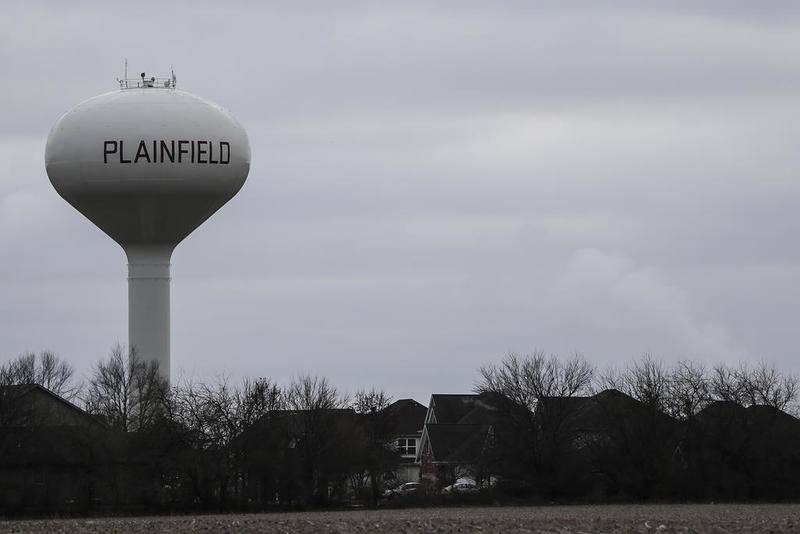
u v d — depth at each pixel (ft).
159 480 373.40
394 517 312.50
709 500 392.68
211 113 383.45
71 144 377.91
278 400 392.06
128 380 398.42
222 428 383.24
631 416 403.54
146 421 384.47
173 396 392.06
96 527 276.62
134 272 394.93
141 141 375.66
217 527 267.59
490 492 396.98
